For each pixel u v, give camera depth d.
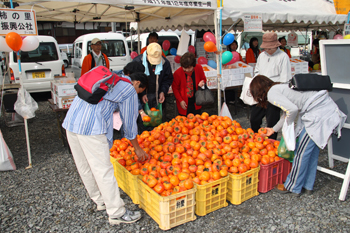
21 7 4.85
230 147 3.28
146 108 4.25
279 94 2.93
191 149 3.28
